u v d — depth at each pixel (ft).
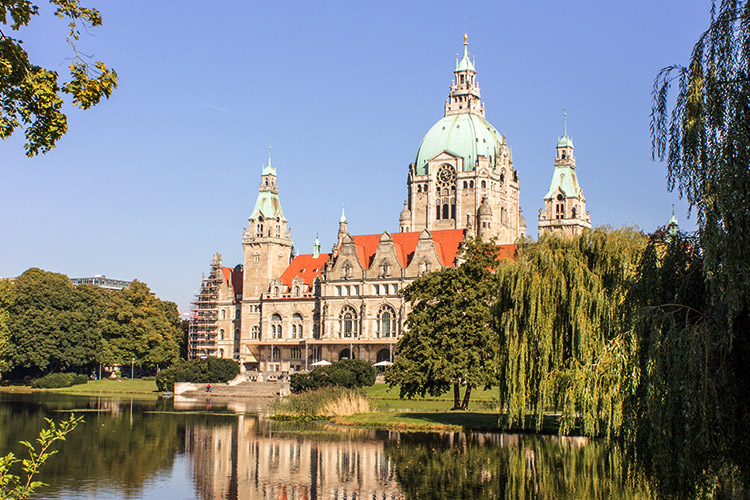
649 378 133.49
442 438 273.13
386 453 246.88
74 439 291.58
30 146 102.47
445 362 334.03
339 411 357.41
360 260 643.45
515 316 242.99
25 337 609.01
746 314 130.00
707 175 128.88
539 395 235.81
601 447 247.50
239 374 602.85
